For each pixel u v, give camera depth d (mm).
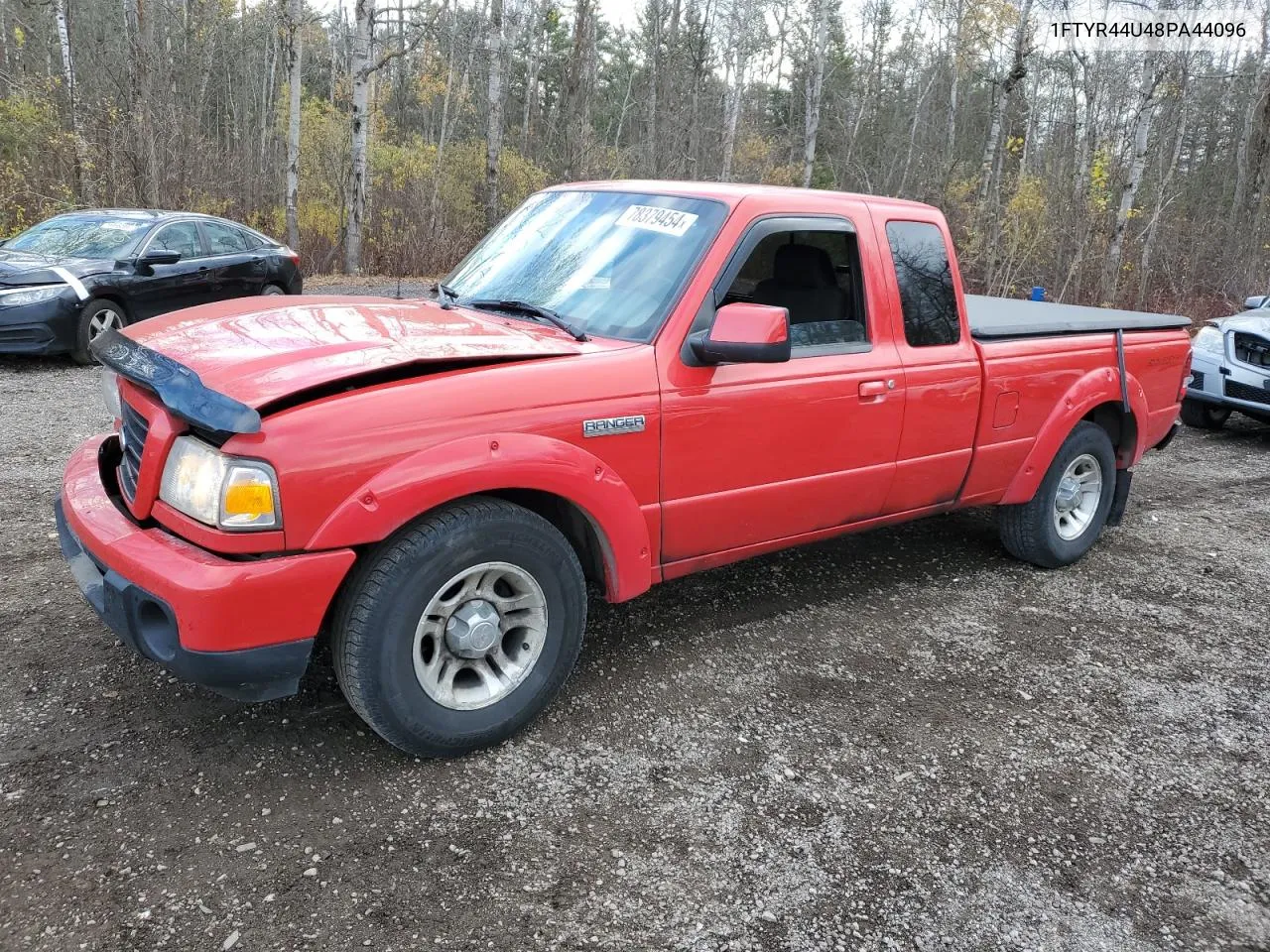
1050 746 3484
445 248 24047
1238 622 4758
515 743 3275
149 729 3207
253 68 42281
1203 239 21672
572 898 2553
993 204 21984
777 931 2486
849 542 5613
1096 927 2582
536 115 37625
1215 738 3623
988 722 3627
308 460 2639
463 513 2947
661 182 4043
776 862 2754
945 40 36312
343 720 3334
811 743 3398
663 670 3869
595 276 3729
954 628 4477
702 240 3600
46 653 3658
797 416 3789
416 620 2887
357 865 2623
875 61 47344
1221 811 3154
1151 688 3988
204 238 11094
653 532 3506
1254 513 6754
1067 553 5281
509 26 31734
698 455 3525
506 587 3230
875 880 2709
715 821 2920
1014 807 3096
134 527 2893
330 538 2678
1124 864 2855
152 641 2742
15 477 5750
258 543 2623
